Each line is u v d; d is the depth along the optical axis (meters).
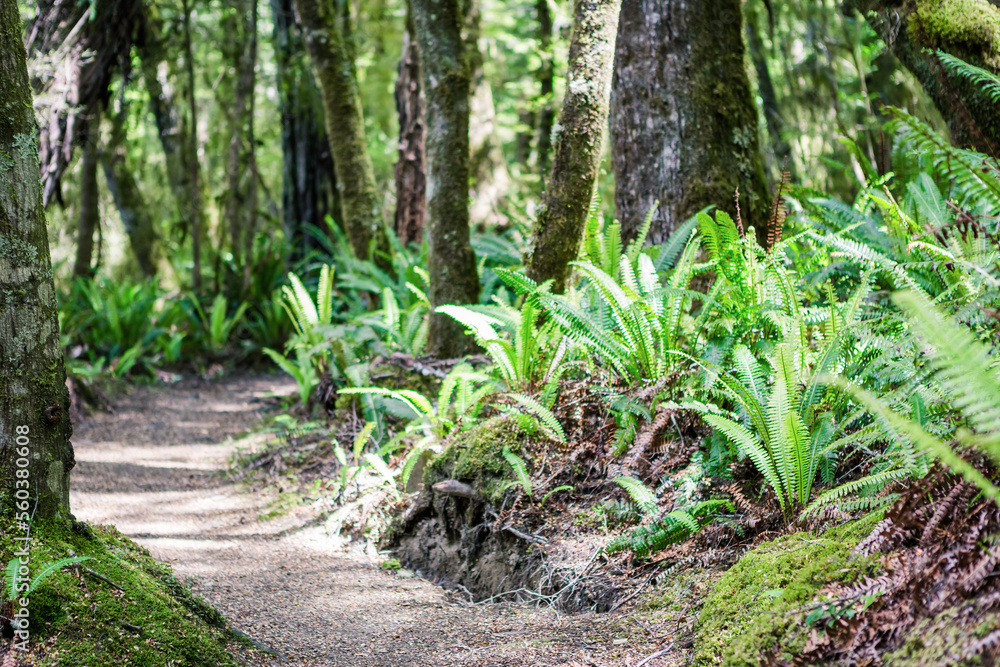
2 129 2.22
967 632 1.72
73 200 12.66
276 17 10.98
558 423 3.62
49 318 2.32
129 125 11.88
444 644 2.86
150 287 11.05
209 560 3.72
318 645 2.81
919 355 2.80
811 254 4.34
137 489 4.91
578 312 3.73
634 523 3.28
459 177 5.27
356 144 7.75
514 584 3.39
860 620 2.00
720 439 3.29
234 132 10.07
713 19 4.96
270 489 4.86
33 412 2.25
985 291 2.64
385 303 5.95
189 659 2.27
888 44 4.51
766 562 2.53
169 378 8.91
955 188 4.02
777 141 9.46
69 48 8.23
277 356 6.37
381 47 12.73
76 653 2.04
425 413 4.52
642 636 2.66
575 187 4.45
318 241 11.44
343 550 4.03
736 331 3.66
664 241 4.92
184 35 10.48
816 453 2.81
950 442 2.21
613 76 5.18
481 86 10.20
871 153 6.34
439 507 3.87
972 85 3.96
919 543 2.09
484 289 6.40
